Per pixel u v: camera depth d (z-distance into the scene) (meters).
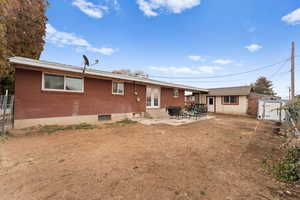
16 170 2.79
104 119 9.14
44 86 6.86
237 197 2.14
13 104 6.09
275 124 9.95
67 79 7.59
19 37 12.18
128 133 6.19
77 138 5.27
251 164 3.36
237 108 17.14
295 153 3.12
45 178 2.52
